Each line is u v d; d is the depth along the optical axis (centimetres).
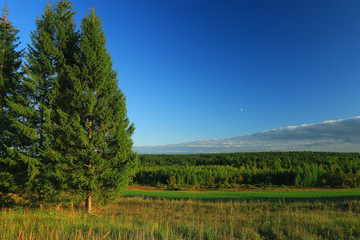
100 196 1611
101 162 1489
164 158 16112
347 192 4353
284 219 1418
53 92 1603
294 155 14588
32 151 1507
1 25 1778
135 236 757
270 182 7688
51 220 1017
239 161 14325
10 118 1505
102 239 705
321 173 7562
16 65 1802
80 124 1589
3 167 1497
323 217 1424
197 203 2422
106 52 1808
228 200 3106
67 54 1811
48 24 1786
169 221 1351
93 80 1667
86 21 1783
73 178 1426
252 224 1309
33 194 1529
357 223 1228
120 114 1664
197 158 16012
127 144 1655
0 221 920
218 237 921
